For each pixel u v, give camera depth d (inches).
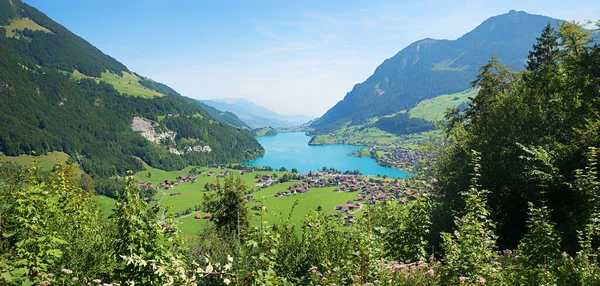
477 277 224.4
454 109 1074.7
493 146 636.7
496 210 583.5
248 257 242.4
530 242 289.3
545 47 1199.6
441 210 546.3
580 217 343.9
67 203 460.1
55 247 258.4
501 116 683.4
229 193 941.2
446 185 663.8
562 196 482.6
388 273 231.1
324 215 353.7
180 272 169.9
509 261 301.4
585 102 569.3
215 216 948.6
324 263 252.5
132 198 247.1
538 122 599.8
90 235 316.2
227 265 178.5
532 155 541.3
